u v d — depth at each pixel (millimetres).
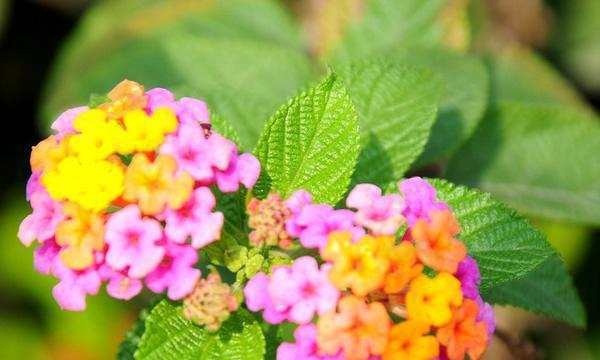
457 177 365
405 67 329
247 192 296
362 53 384
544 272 340
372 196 280
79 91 398
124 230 276
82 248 276
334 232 274
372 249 271
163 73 388
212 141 281
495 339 399
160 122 279
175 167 277
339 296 274
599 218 358
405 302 277
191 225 277
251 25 424
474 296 282
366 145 323
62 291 279
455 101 353
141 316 303
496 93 397
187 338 287
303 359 274
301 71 375
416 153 323
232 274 317
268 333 300
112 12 428
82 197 276
